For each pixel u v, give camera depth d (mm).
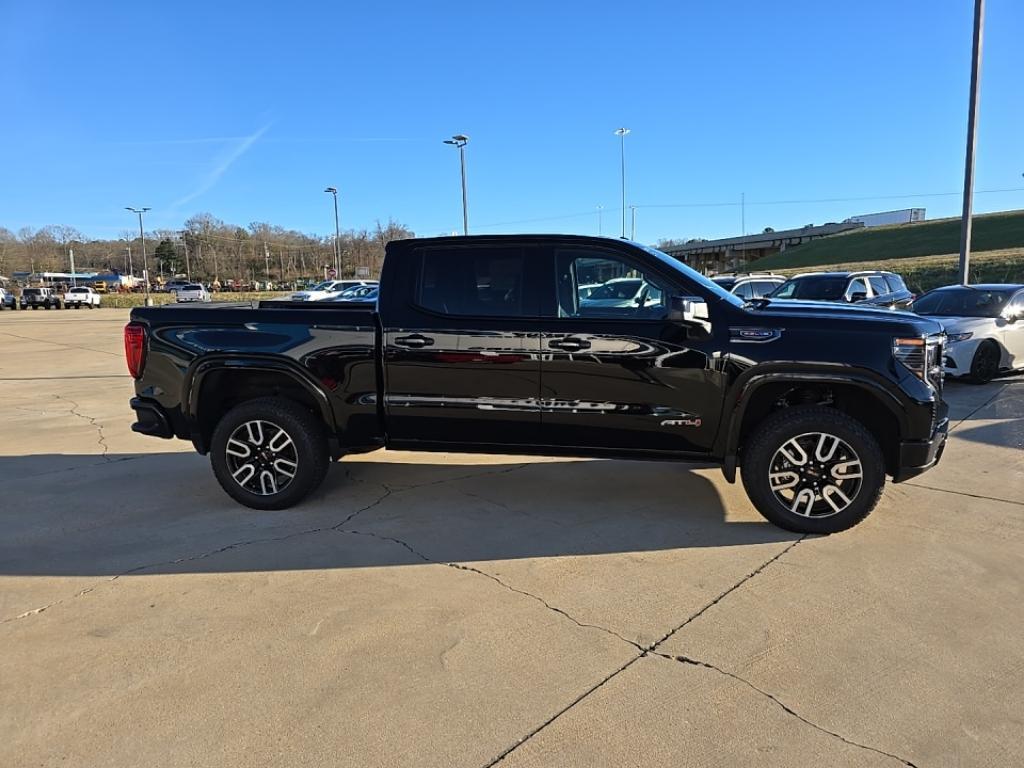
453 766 2305
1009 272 29406
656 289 4332
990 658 2904
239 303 5230
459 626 3217
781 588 3549
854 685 2725
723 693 2684
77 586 3686
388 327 4566
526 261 4453
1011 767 2268
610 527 4449
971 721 2504
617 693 2691
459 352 4461
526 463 6043
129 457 6535
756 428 4273
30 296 56188
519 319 4395
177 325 4824
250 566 3916
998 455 5992
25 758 2355
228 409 5148
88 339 22422
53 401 9953
